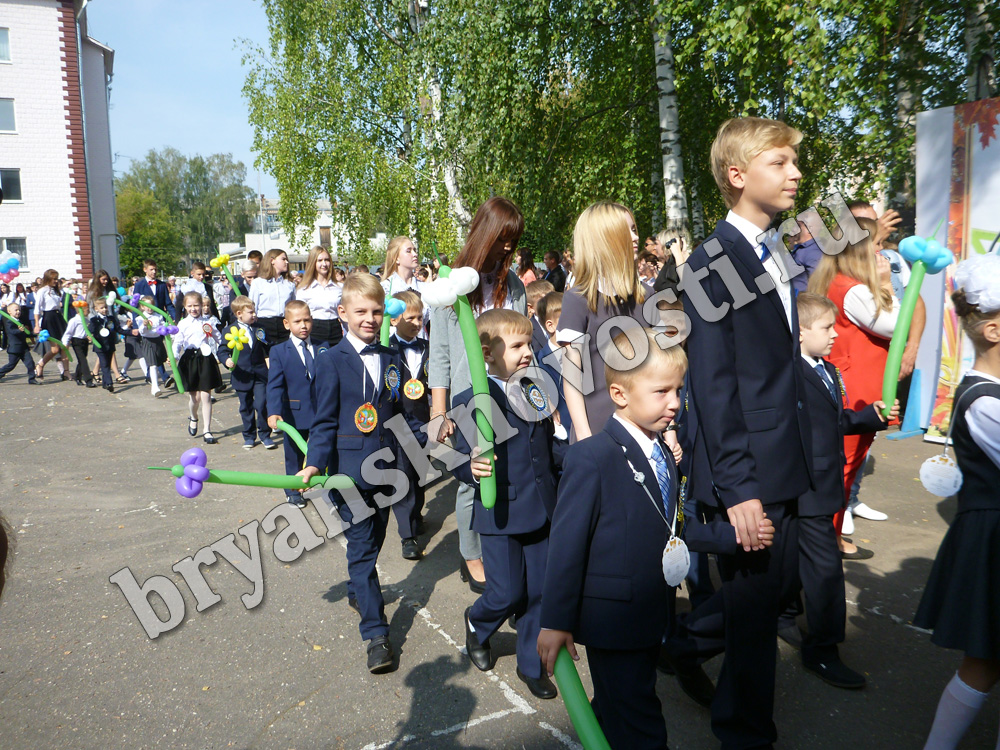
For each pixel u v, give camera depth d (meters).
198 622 3.50
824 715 2.60
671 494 2.10
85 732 2.65
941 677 2.83
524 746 2.51
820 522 2.77
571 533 1.95
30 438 7.59
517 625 2.87
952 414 2.12
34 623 3.52
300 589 3.85
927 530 4.28
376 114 15.51
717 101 10.52
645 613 2.00
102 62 31.38
